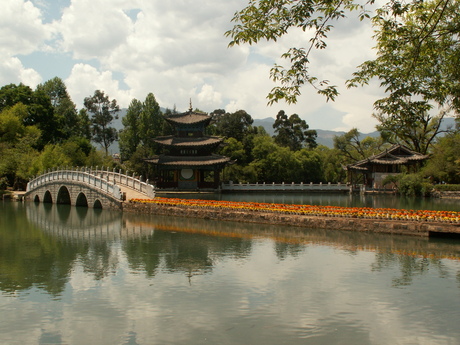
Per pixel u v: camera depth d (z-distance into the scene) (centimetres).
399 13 1067
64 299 1434
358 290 1496
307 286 1541
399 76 1143
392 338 1129
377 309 1323
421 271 1714
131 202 3947
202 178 7519
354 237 2384
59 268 1848
